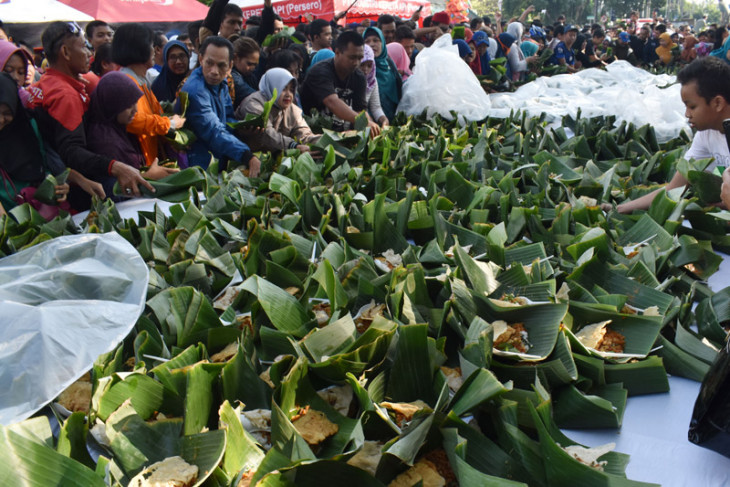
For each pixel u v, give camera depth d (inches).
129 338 61.9
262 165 127.1
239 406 49.8
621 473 46.5
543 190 104.2
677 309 64.6
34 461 39.3
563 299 64.4
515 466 46.9
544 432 44.0
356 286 71.2
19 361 52.6
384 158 125.0
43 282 63.2
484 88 244.2
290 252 76.7
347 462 45.9
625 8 2303.2
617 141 155.7
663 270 77.8
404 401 54.3
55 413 51.0
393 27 247.3
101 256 70.1
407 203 88.2
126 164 111.6
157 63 212.4
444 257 76.4
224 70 130.6
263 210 87.7
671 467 48.7
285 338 59.2
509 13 2122.3
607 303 66.2
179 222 86.2
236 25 178.5
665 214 90.3
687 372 59.2
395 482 45.5
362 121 151.3
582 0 2148.1
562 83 235.9
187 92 129.6
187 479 42.8
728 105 102.5
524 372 54.9
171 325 63.6
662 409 55.5
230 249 85.8
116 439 46.5
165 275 73.5
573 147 143.9
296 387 51.0
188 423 48.0
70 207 114.5
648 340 60.3
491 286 67.9
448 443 47.3
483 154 127.3
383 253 82.2
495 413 50.6
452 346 62.0
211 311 62.9
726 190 78.3
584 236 77.7
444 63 193.9
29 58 123.0
